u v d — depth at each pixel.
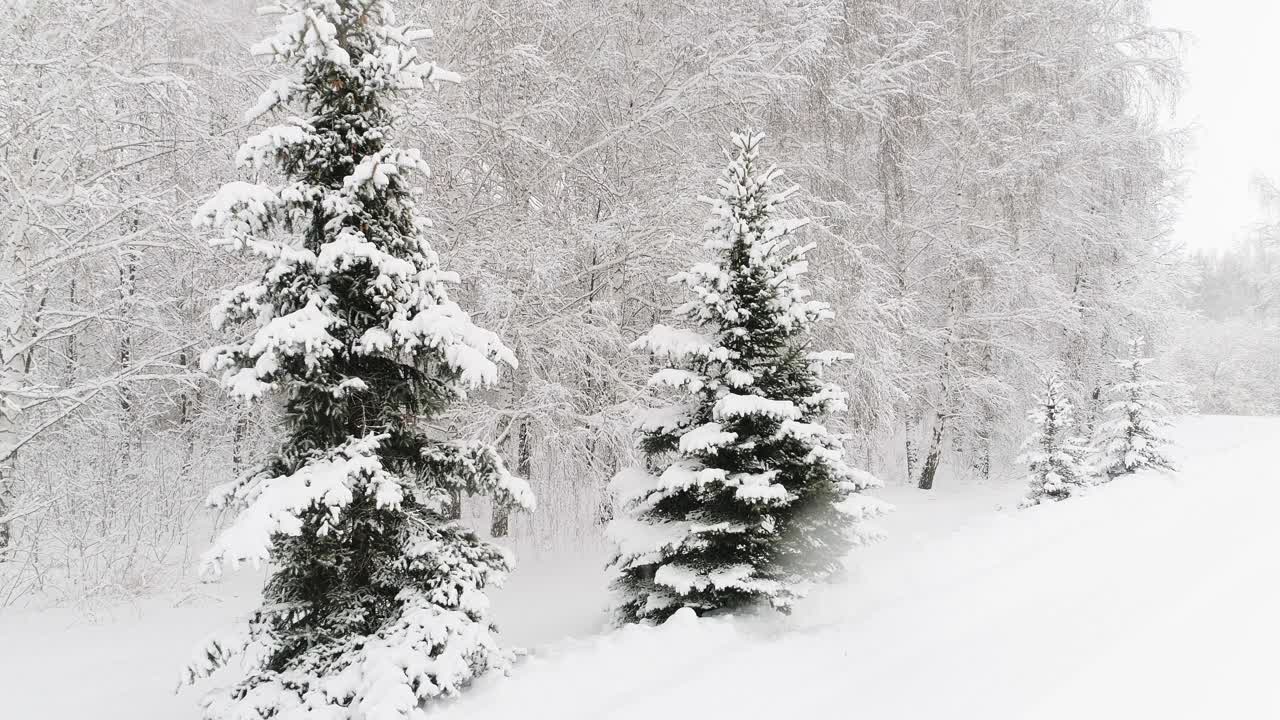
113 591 8.68
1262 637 4.32
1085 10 18.22
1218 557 6.09
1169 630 4.56
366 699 3.99
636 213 11.67
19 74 8.68
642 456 11.07
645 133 12.66
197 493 11.67
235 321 4.86
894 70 14.60
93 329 11.53
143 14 8.98
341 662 4.46
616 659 4.92
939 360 17.97
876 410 14.10
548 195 12.57
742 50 11.94
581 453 11.70
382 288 4.73
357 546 4.96
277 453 4.90
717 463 6.54
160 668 6.89
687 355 6.89
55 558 9.09
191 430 12.34
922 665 4.41
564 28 12.13
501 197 12.37
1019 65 17.69
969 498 16.45
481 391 11.78
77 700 6.18
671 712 3.99
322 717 4.08
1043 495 13.73
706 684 4.36
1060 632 4.73
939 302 18.77
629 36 12.90
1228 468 10.41
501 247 11.29
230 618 8.26
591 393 12.50
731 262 6.88
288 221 4.84
